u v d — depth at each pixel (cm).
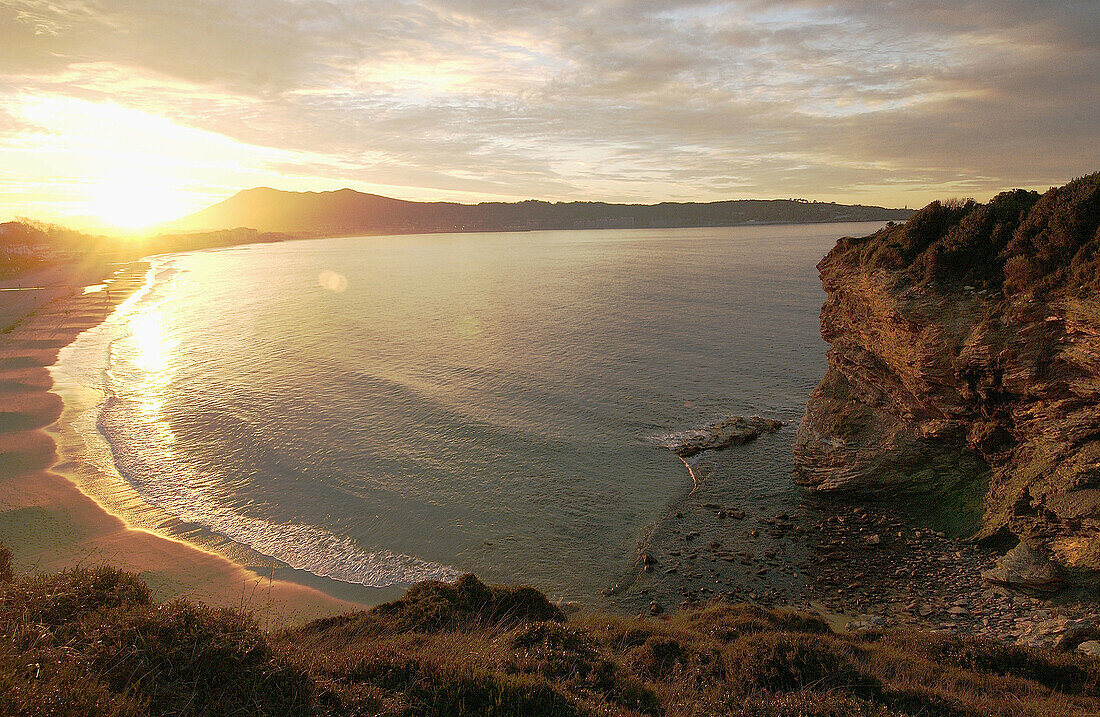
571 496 2797
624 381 4422
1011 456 2245
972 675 1161
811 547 2355
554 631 1021
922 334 2500
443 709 675
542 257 17538
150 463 3136
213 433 3559
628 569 2262
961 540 2270
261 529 2508
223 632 711
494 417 3756
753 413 3741
